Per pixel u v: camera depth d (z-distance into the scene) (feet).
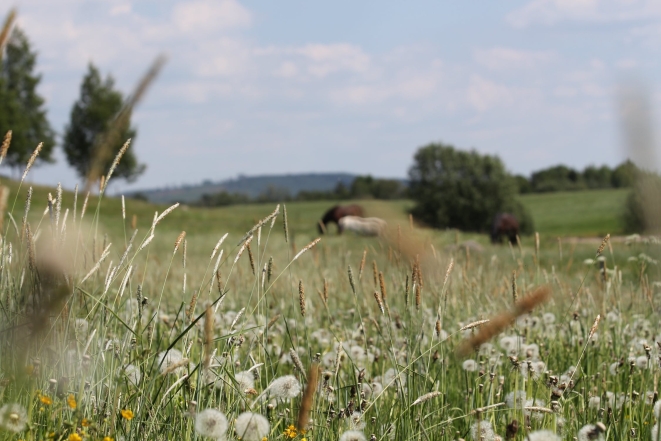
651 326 18.58
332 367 13.60
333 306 22.91
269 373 12.53
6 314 8.93
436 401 11.62
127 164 203.41
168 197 410.31
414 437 10.30
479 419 9.25
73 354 9.42
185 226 133.59
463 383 14.33
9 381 8.07
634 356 15.87
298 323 18.20
